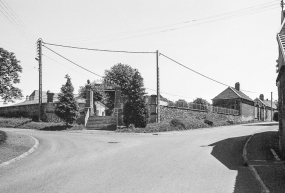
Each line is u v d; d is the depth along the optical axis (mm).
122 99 32906
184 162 10805
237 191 6938
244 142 17750
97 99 44594
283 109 11828
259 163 10484
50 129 28109
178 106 36156
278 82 14188
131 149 14273
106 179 8156
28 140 16969
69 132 25516
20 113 37000
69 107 28656
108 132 25562
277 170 9172
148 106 30797
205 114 42594
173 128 28578
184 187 7309
